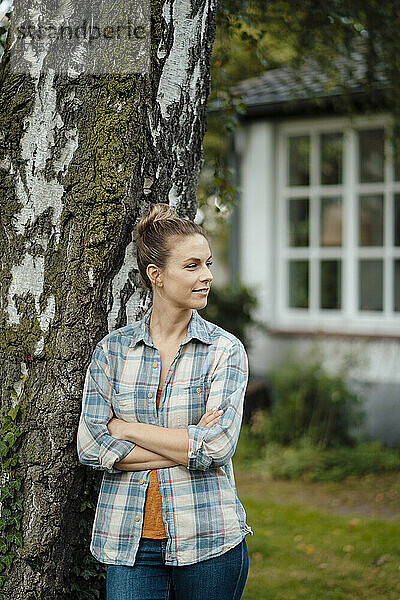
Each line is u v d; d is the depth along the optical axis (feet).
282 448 23.18
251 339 24.98
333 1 14.26
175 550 6.80
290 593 13.15
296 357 24.99
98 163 7.62
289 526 17.08
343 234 24.90
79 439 7.16
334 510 18.54
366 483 20.84
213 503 6.93
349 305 24.80
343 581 13.69
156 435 6.84
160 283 7.13
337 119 24.48
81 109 7.73
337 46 16.34
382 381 23.47
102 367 7.26
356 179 24.53
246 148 26.04
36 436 7.93
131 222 7.96
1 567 7.98
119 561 6.95
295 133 25.48
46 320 7.87
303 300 25.64
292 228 25.79
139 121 7.75
